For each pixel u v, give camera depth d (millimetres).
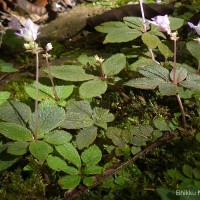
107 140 245
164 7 416
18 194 212
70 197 200
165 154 227
